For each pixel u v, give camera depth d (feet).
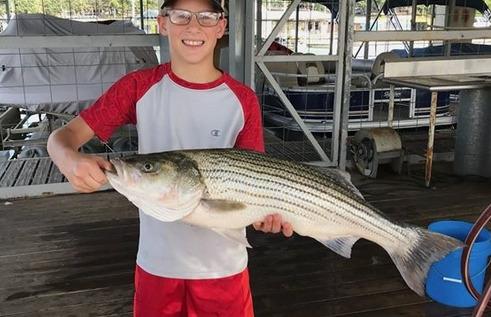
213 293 6.53
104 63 20.59
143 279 6.56
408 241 6.57
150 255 6.46
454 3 27.12
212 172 5.65
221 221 5.77
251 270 11.57
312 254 12.35
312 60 17.62
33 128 21.72
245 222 5.91
